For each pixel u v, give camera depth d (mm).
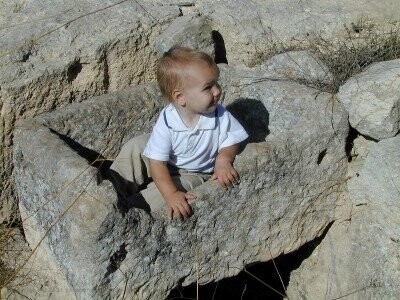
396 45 2043
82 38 1953
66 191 1544
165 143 1673
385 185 1751
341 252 1903
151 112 1889
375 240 1820
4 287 1778
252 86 1934
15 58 1860
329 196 1846
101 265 1528
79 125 1793
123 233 1522
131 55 2014
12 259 1848
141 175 1758
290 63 1989
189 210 1589
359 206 1850
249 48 2145
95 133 1820
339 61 2002
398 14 2189
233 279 2205
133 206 1574
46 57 1907
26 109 1854
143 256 1573
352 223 1870
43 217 1707
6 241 1853
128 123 1863
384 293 1812
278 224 1782
